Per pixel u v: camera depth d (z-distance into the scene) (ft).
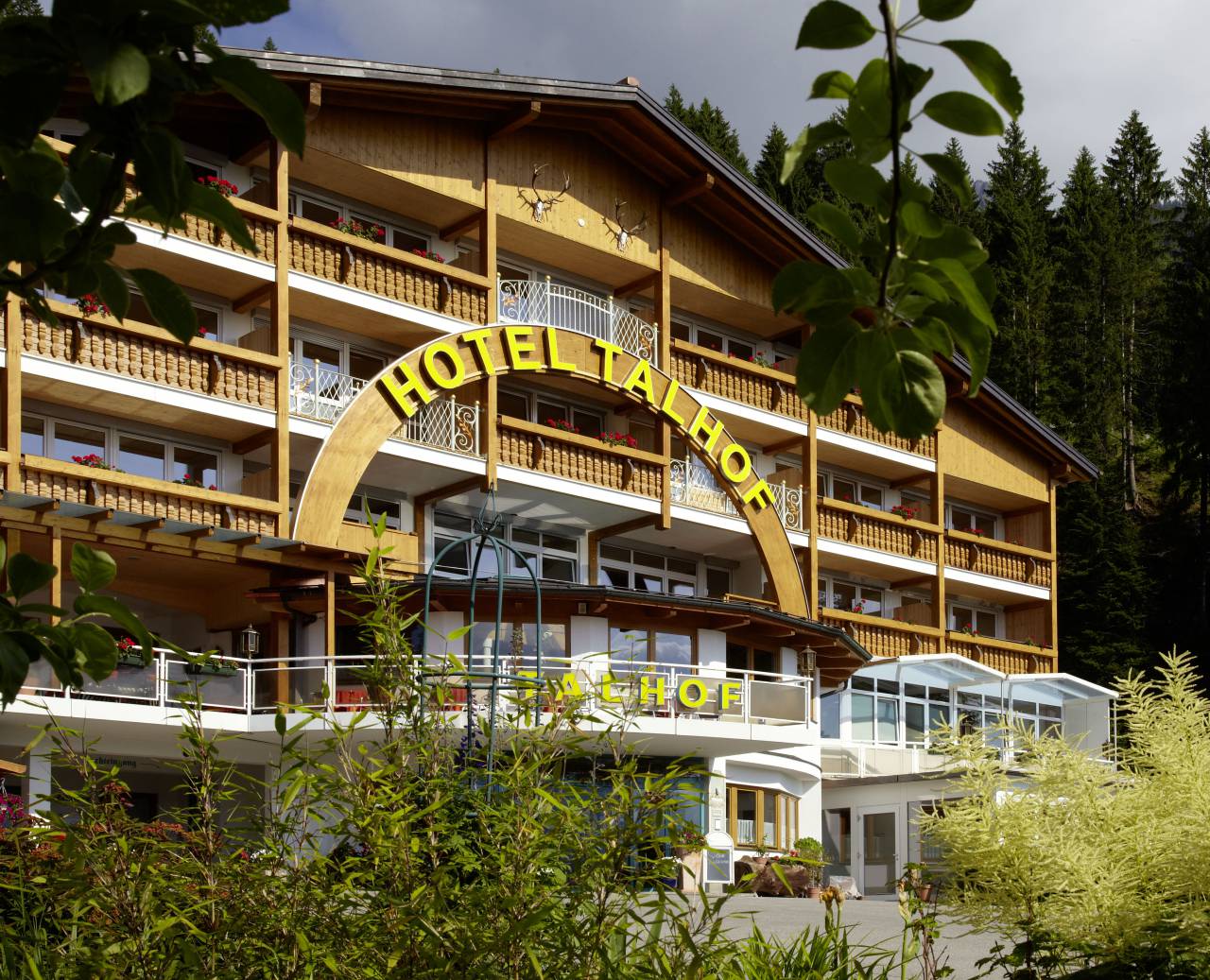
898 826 110.01
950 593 139.95
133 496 82.69
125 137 8.58
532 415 108.27
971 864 20.25
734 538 115.34
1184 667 21.59
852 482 133.28
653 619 98.43
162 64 8.36
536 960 14.10
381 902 15.25
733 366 116.06
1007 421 140.15
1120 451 235.61
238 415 87.61
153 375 84.53
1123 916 19.44
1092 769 20.76
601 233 108.88
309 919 15.44
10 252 8.89
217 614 93.40
